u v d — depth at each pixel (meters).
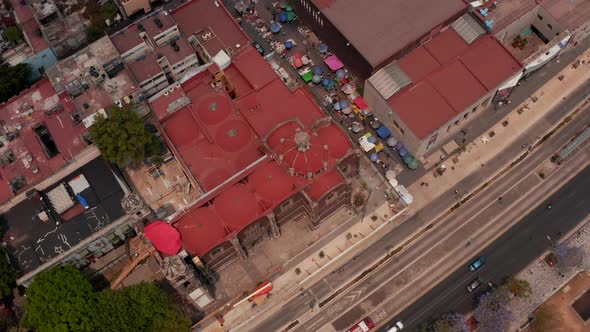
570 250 130.00
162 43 150.00
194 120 141.50
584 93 152.62
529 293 126.69
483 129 149.75
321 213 134.00
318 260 136.75
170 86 143.88
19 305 135.00
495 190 141.75
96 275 139.38
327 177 127.31
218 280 135.62
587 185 140.88
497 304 124.19
